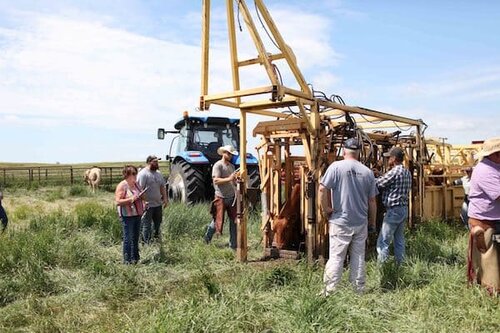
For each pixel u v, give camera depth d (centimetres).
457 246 747
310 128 666
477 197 496
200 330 405
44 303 516
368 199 523
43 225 902
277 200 757
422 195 959
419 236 780
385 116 835
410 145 934
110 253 739
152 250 752
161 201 805
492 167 490
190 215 930
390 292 517
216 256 730
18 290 559
